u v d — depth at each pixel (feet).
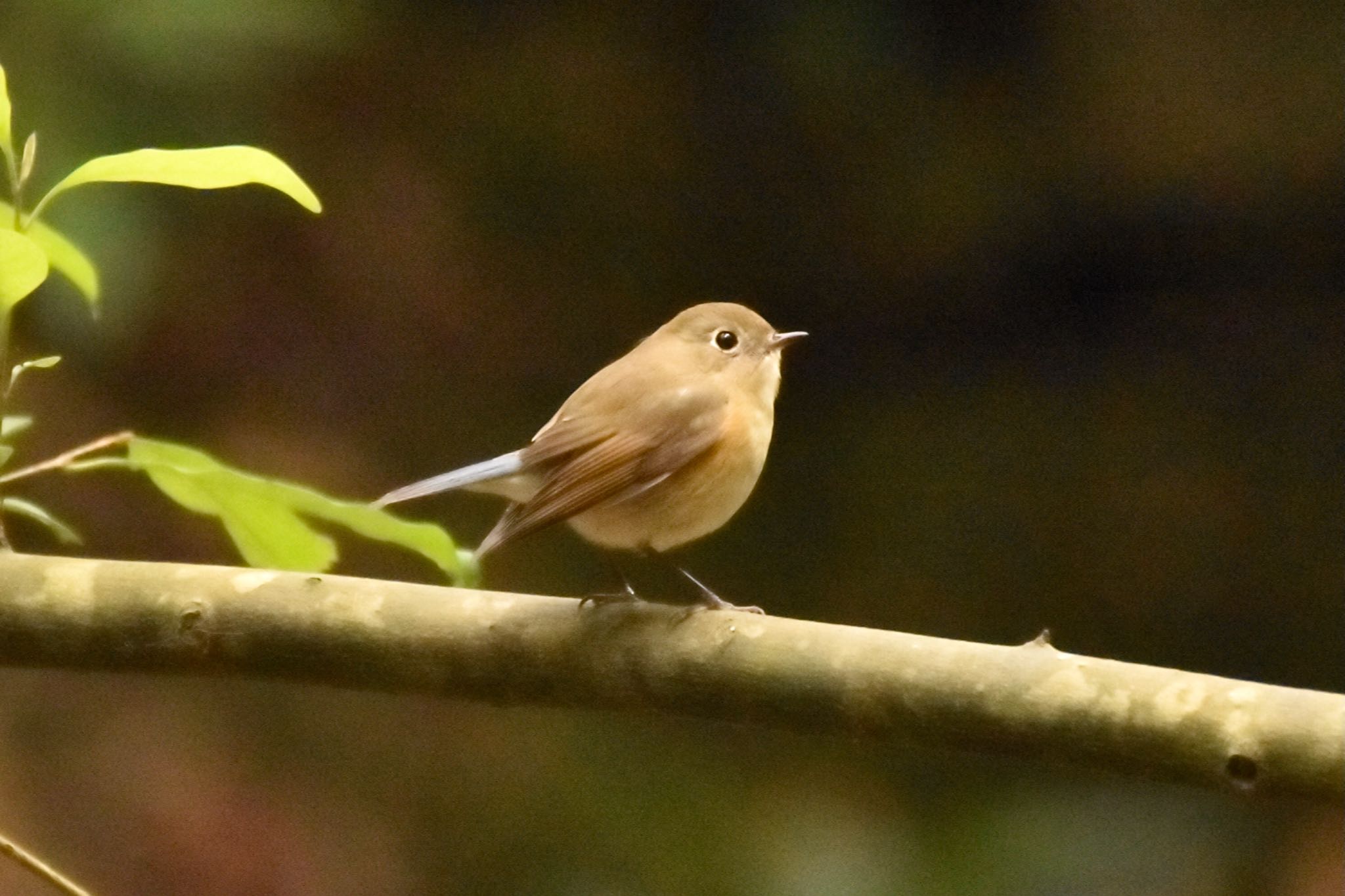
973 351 39.83
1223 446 38.99
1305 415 38.63
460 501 38.70
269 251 36.14
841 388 39.96
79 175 13.75
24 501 16.24
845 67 36.65
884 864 34.83
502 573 38.17
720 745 37.11
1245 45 35.50
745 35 36.58
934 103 37.17
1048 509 39.19
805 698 14.43
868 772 36.68
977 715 13.82
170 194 34.27
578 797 36.22
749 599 38.83
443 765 36.47
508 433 38.70
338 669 15.39
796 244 38.88
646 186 38.22
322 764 36.09
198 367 35.70
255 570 15.66
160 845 33.99
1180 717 13.10
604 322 39.11
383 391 37.81
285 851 34.65
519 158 37.68
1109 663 13.69
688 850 35.45
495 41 36.55
